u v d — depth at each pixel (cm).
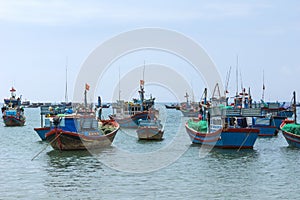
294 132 5106
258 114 4756
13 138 6669
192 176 3412
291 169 3700
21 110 10112
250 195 2816
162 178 3338
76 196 2798
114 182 3192
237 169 3712
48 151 4831
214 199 2720
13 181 3244
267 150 4856
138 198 2739
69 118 4712
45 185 3105
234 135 4744
